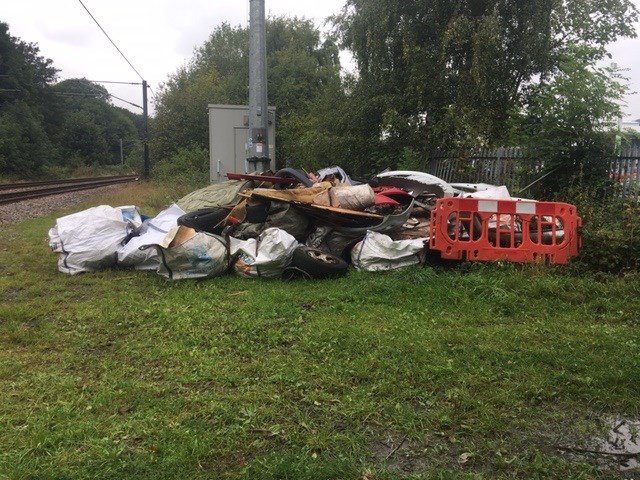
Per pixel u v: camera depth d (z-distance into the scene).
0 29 59.50
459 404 3.31
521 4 11.80
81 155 78.50
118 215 7.61
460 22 11.42
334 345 4.31
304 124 20.03
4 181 42.97
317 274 6.45
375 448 2.91
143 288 6.26
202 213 7.74
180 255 6.46
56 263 7.70
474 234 6.61
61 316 5.20
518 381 3.63
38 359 4.16
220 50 37.25
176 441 2.92
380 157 13.23
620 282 5.66
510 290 5.61
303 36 31.56
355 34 13.51
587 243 6.33
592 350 4.13
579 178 7.69
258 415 3.20
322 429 3.05
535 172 8.52
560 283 5.70
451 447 2.92
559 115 7.91
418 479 2.60
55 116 75.44
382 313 5.19
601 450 2.89
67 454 2.80
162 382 3.71
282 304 5.44
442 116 12.36
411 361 3.97
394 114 12.18
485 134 11.39
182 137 29.23
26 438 2.95
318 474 2.62
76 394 3.52
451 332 4.56
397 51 13.23
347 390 3.53
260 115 11.73
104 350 4.36
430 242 6.46
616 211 6.80
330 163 14.61
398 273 6.28
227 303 5.54
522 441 2.97
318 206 7.12
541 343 4.30
